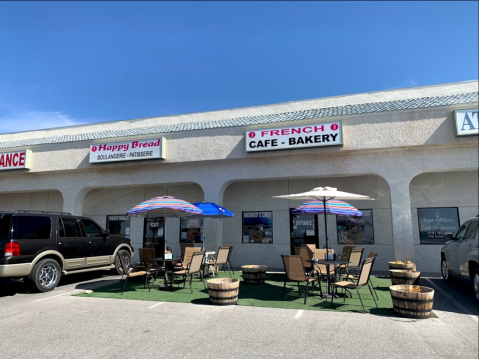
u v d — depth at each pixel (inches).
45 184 599.8
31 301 309.6
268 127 487.8
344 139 457.4
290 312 264.8
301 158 481.7
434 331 217.8
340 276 406.9
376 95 600.1
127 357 180.1
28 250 343.0
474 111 414.6
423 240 490.0
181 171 531.5
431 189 495.2
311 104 621.9
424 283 390.9
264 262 545.6
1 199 683.4
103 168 567.2
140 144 534.9
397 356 179.0
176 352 186.4
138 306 286.2
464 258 313.6
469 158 426.3
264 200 557.9
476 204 478.6
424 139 431.8
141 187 619.5
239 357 179.2
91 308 280.5
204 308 278.2
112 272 478.6
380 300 303.9
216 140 511.8
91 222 435.2
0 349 191.6
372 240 508.4
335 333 215.0
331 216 528.7
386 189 509.7
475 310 269.4
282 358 177.6
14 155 593.3
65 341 203.8
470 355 179.9
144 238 609.6
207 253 448.1
